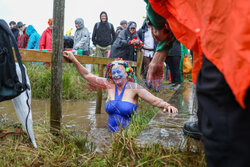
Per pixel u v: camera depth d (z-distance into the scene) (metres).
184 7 1.09
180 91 4.93
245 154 0.82
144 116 3.38
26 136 2.41
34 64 6.61
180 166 1.59
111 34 7.82
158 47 1.91
